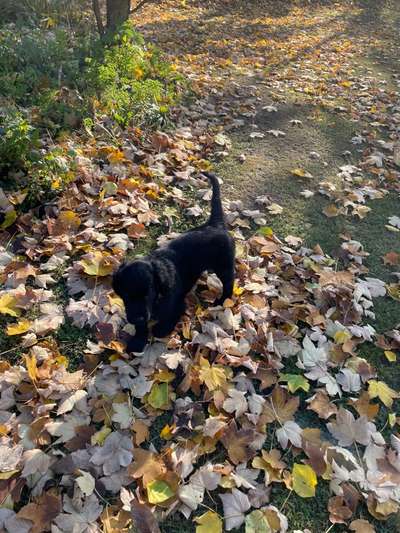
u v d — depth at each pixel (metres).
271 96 2.86
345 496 1.04
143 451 1.04
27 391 1.13
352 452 1.14
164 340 1.29
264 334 1.33
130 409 1.12
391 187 2.14
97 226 1.60
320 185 2.08
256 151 2.29
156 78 2.61
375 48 4.25
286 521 0.98
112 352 1.26
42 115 2.04
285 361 1.32
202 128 2.37
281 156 2.28
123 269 1.13
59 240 1.52
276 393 1.20
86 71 2.37
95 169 1.84
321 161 2.27
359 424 1.17
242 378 1.23
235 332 1.35
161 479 1.00
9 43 2.45
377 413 1.23
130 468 1.01
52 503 0.94
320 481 1.07
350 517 1.01
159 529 0.95
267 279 1.55
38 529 0.91
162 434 1.08
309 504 1.03
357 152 2.39
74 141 1.99
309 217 1.90
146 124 2.20
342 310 1.47
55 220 1.58
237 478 1.03
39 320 1.30
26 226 1.58
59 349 1.26
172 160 2.03
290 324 1.39
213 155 2.19
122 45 2.66
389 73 3.63
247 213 1.83
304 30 4.69
